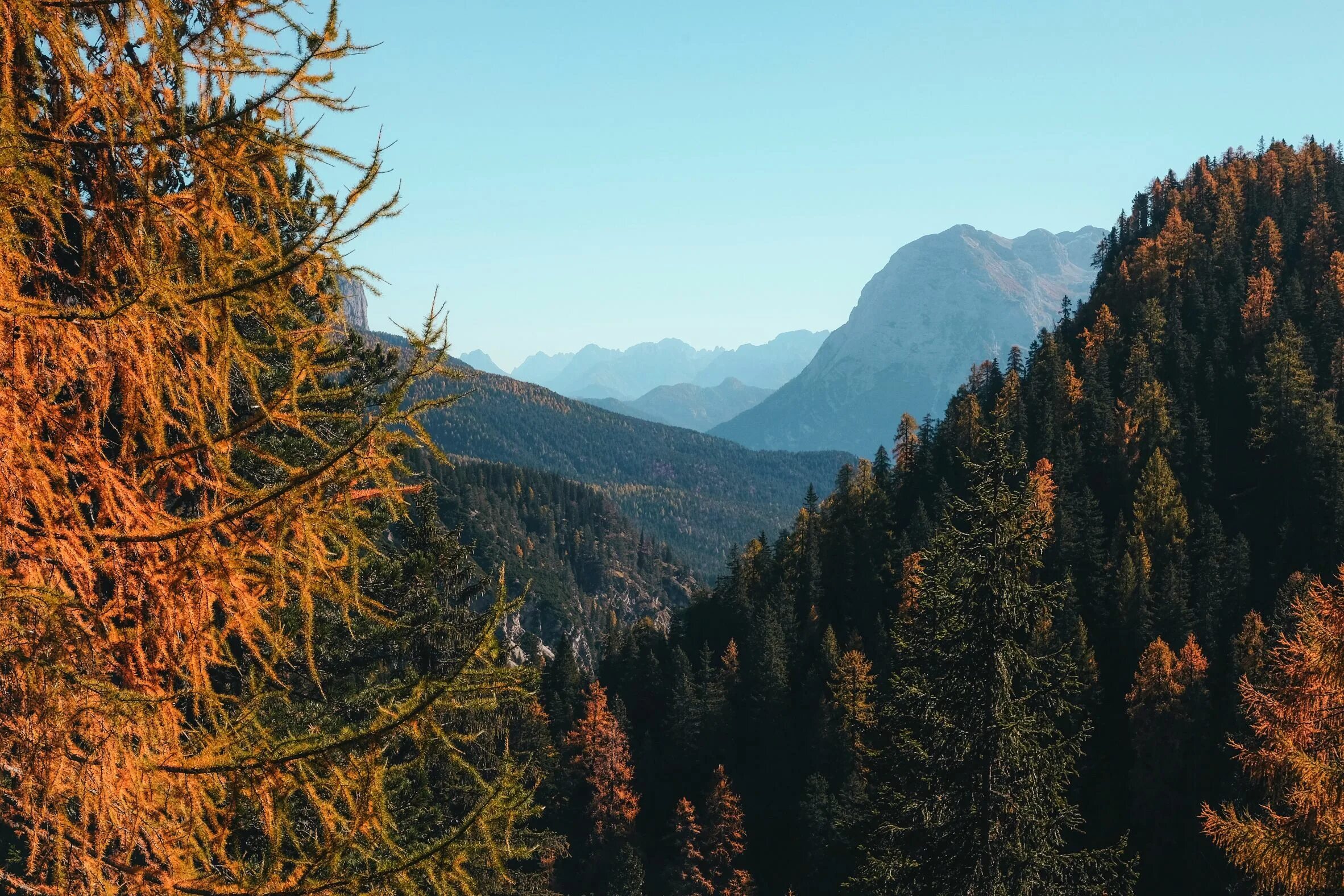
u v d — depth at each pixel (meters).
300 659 5.90
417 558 14.03
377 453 4.75
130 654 4.60
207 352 4.79
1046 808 16.81
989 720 16.41
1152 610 76.19
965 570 16.75
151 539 4.55
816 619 90.94
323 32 4.40
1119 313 161.25
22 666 4.30
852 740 65.62
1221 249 165.88
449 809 11.06
